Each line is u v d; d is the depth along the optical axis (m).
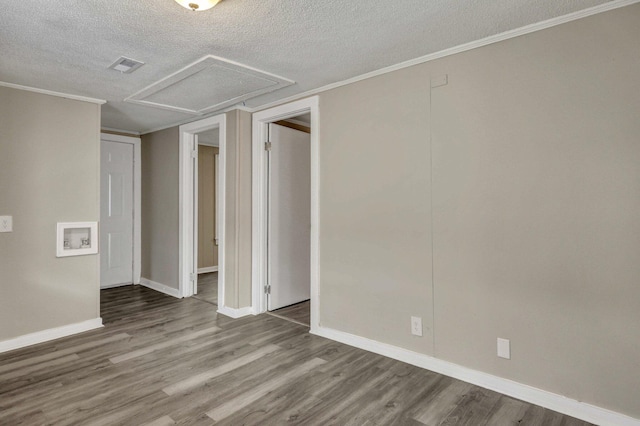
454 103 2.42
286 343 3.06
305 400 2.19
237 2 1.83
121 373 2.52
